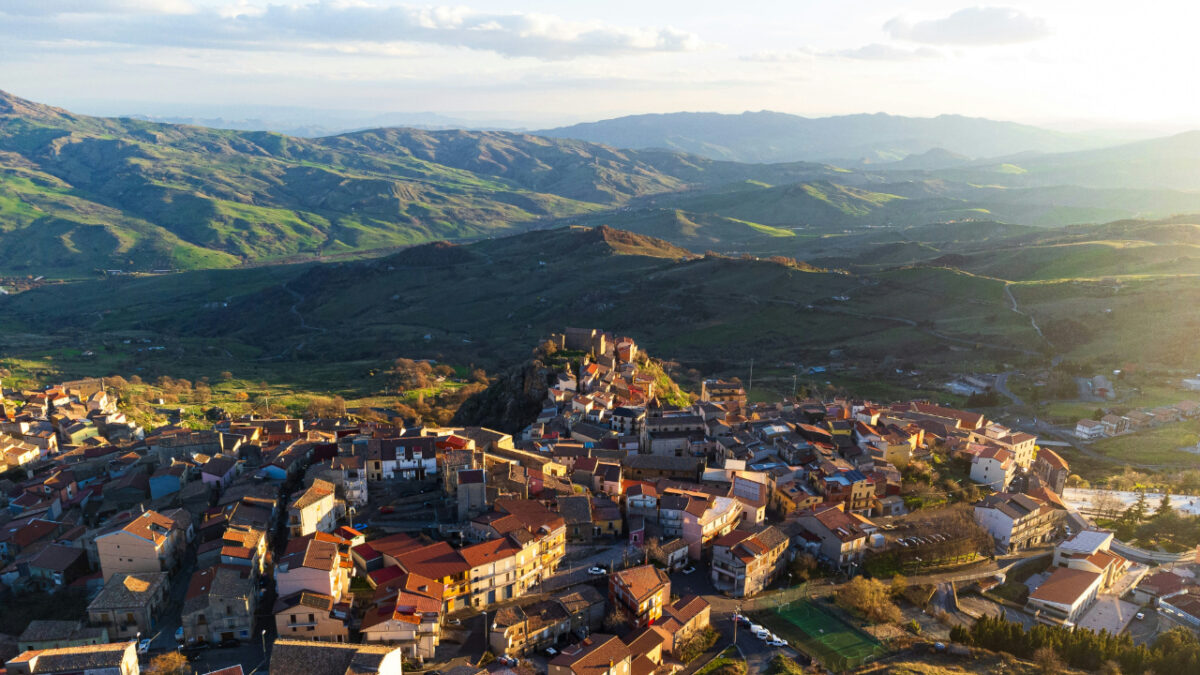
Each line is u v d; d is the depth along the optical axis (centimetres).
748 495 17000
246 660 11456
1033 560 16575
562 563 14688
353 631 12056
